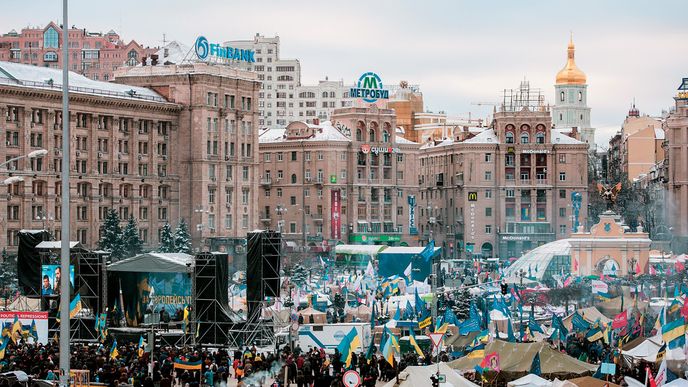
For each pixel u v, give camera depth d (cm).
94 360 10419
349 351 10575
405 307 16362
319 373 10356
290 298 16700
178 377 10762
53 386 8512
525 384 9312
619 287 17738
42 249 14162
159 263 14050
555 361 10144
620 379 9612
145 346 12356
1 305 17188
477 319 12688
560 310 16800
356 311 15950
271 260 13975
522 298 17300
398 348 11462
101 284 14025
